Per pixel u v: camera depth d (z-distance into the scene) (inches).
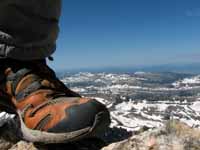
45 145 21.0
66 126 19.5
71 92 23.3
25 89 21.9
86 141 20.8
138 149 20.8
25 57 22.5
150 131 21.7
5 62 22.8
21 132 22.3
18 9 22.3
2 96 23.1
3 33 22.1
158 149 20.5
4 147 23.7
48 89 21.9
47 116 20.3
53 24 23.8
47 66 23.9
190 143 20.5
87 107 19.6
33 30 22.7
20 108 21.9
